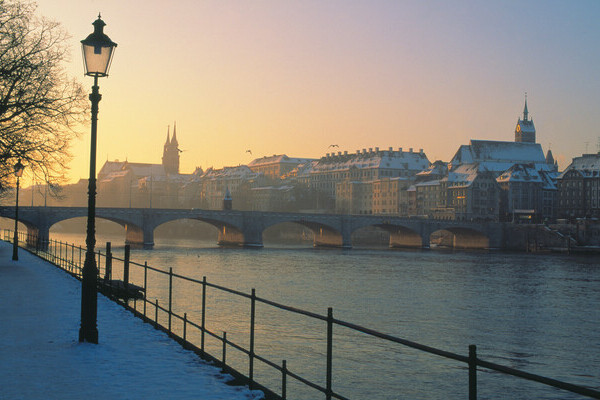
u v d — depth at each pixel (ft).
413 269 378.53
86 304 61.16
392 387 119.03
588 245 604.49
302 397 110.01
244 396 43.88
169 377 48.98
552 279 329.93
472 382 24.99
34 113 140.05
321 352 145.69
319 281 301.84
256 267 369.30
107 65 61.16
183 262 391.45
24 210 488.02
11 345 59.67
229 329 167.94
